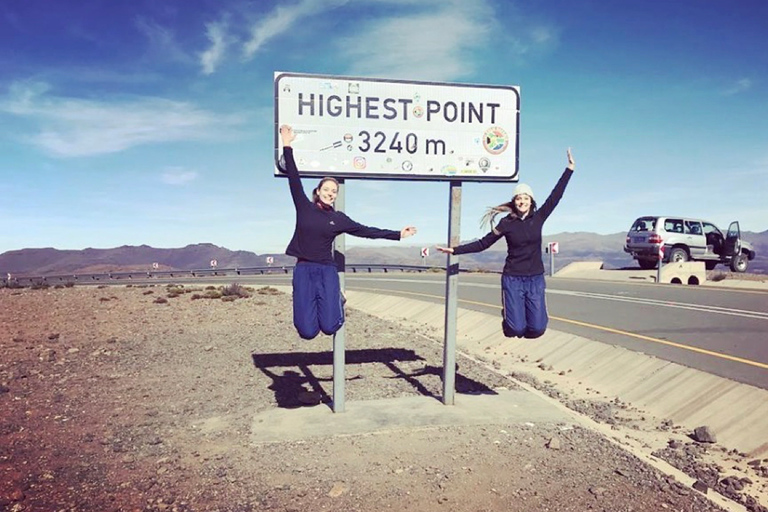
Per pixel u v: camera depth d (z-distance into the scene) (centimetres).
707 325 1177
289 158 559
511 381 835
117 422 630
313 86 638
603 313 1423
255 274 5925
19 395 762
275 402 710
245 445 538
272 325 1466
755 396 680
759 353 898
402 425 585
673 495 425
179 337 1273
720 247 2828
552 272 2941
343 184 652
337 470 469
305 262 564
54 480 458
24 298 2214
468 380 841
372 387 793
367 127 649
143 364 973
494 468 473
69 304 1969
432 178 664
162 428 605
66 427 612
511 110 684
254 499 417
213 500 417
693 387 767
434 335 1472
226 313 1716
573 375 980
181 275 6300
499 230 609
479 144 676
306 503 410
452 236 668
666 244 2642
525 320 625
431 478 452
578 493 427
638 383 850
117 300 2105
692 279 2459
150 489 438
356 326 1475
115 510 402
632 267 3050
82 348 1136
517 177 686
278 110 632
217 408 686
